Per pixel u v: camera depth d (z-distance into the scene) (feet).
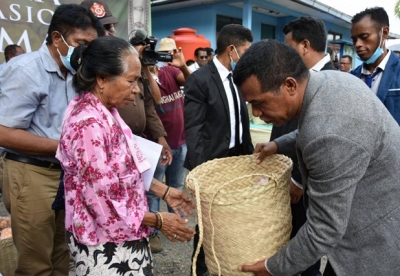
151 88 8.94
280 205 4.17
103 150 4.08
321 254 3.59
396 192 3.74
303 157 3.59
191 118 7.46
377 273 3.83
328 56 6.86
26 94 5.50
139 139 5.13
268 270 3.97
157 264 8.92
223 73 7.58
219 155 7.69
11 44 10.48
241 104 7.99
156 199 9.61
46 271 6.46
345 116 3.29
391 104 7.62
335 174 3.30
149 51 8.09
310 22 6.67
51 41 5.80
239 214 3.93
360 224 3.79
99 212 4.14
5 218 8.54
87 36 5.69
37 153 5.73
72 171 4.34
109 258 4.40
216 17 23.58
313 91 3.57
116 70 4.14
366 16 7.63
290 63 3.53
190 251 9.62
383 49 7.79
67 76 6.16
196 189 3.95
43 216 6.12
